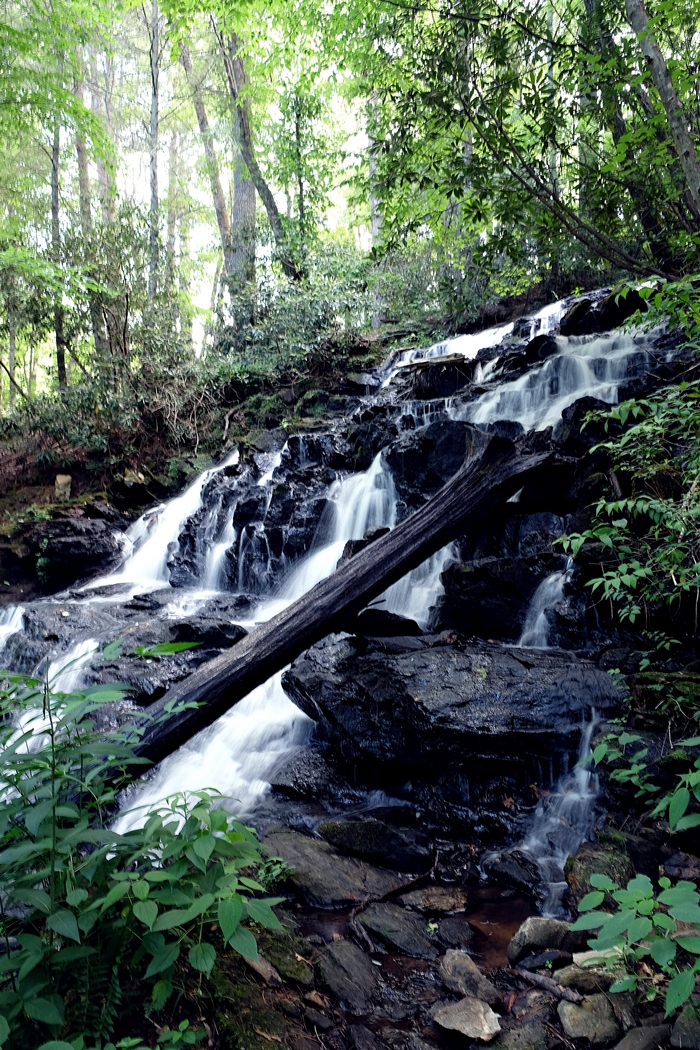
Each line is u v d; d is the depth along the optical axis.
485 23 5.64
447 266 13.21
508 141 5.47
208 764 4.61
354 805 4.07
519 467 5.27
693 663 4.04
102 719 4.76
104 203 13.61
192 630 5.88
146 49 22.78
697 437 4.24
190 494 10.70
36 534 9.90
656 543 4.44
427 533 4.92
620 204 5.91
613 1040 2.17
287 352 12.76
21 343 17.56
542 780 3.79
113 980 2.03
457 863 3.46
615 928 1.77
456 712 3.92
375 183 6.22
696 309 3.88
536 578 5.21
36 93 11.98
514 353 9.13
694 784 2.25
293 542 7.90
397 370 11.01
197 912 1.85
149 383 12.71
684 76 4.52
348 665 4.68
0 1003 1.74
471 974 2.54
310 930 2.86
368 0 9.73
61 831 2.01
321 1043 2.21
